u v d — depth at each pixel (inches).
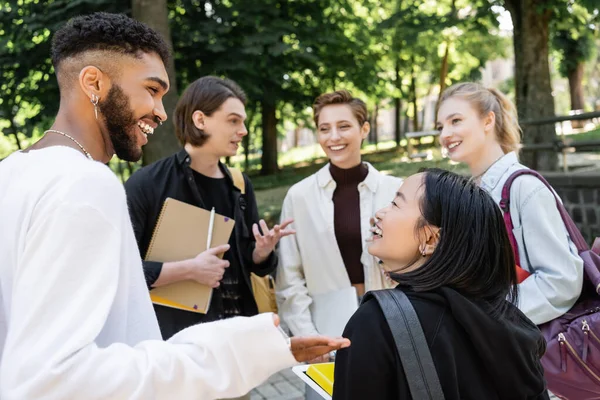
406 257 51.7
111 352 35.8
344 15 512.7
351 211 98.3
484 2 390.9
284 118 828.6
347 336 45.4
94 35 45.1
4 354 34.5
